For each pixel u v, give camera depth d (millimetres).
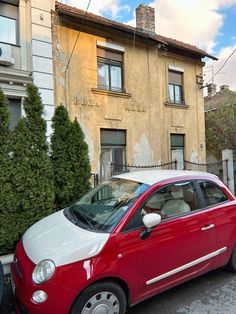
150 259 3477
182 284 4230
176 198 4039
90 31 10852
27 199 5566
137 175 4449
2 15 9008
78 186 6543
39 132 5934
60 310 2918
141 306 3668
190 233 3875
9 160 5496
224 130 19297
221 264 4312
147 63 12586
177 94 14117
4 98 5637
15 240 5352
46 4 9609
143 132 12320
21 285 3137
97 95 11008
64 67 10164
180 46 13391
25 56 9242
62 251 3109
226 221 4340
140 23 13141
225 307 3611
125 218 3479
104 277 3129
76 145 6637
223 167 11516
